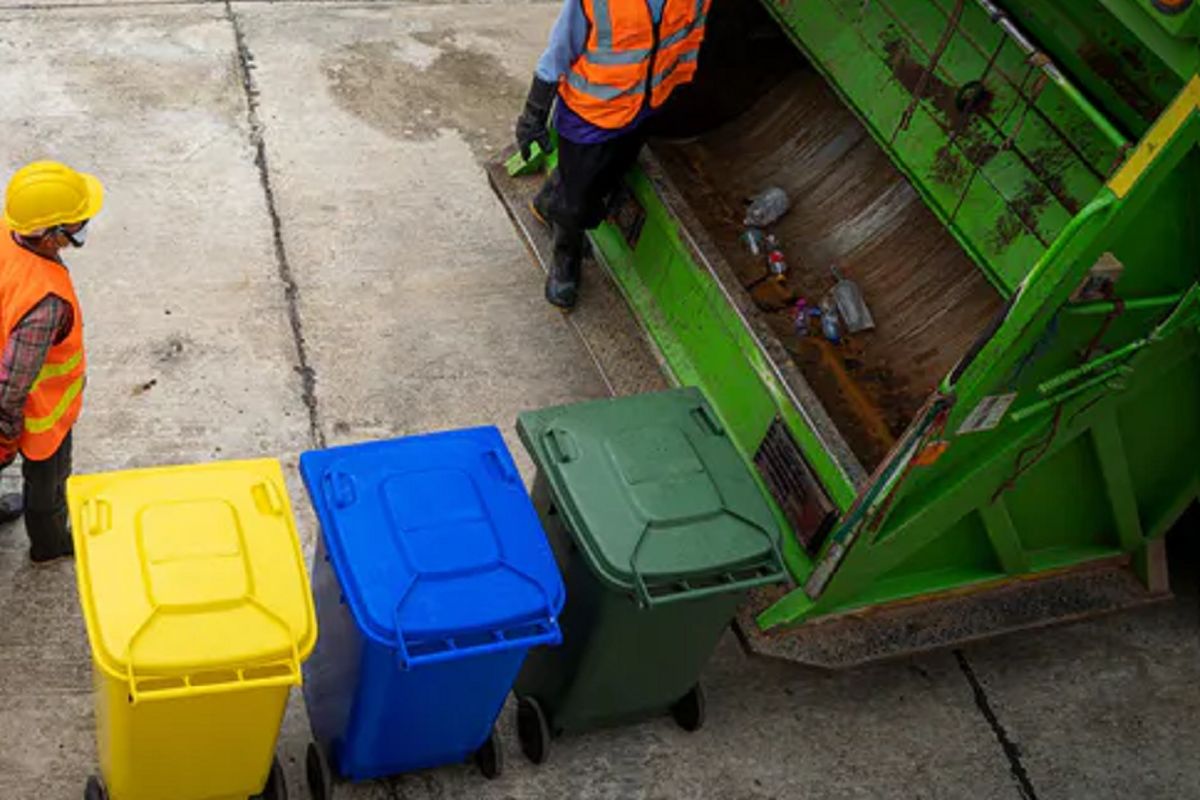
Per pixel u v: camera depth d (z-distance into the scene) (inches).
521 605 144.9
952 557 188.2
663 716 181.8
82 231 154.3
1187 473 190.5
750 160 235.6
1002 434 171.0
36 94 253.4
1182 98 139.8
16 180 149.8
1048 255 147.6
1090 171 165.8
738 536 156.0
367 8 292.8
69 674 171.3
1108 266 151.8
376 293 231.8
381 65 278.4
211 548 138.3
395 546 145.7
